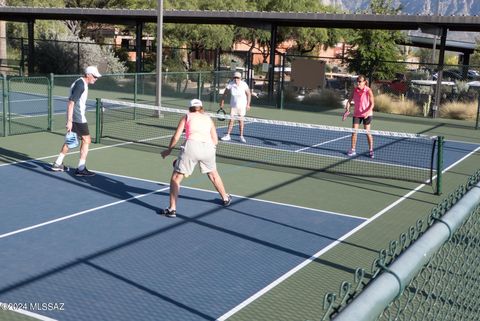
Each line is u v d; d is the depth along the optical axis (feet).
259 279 20.61
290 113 75.77
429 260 8.96
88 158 40.81
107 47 125.39
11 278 19.75
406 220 29.14
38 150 42.75
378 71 98.68
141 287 19.45
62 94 82.53
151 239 24.35
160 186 33.65
